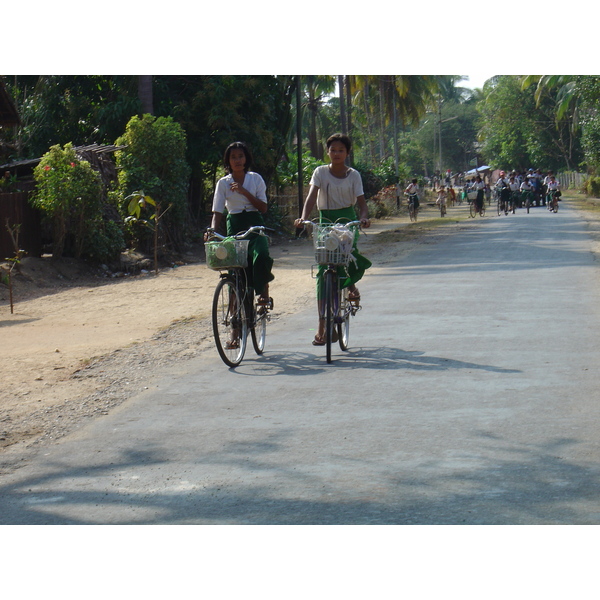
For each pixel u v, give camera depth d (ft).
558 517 12.94
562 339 27.73
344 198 26.21
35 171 58.80
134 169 64.80
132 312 41.22
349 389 21.86
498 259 57.82
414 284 45.47
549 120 230.68
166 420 19.66
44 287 53.72
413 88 213.66
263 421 19.15
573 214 121.70
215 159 82.38
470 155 384.27
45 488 15.25
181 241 71.10
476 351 26.25
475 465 15.47
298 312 36.86
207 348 28.96
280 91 93.66
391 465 15.65
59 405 21.77
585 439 16.87
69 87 85.61
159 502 14.24
